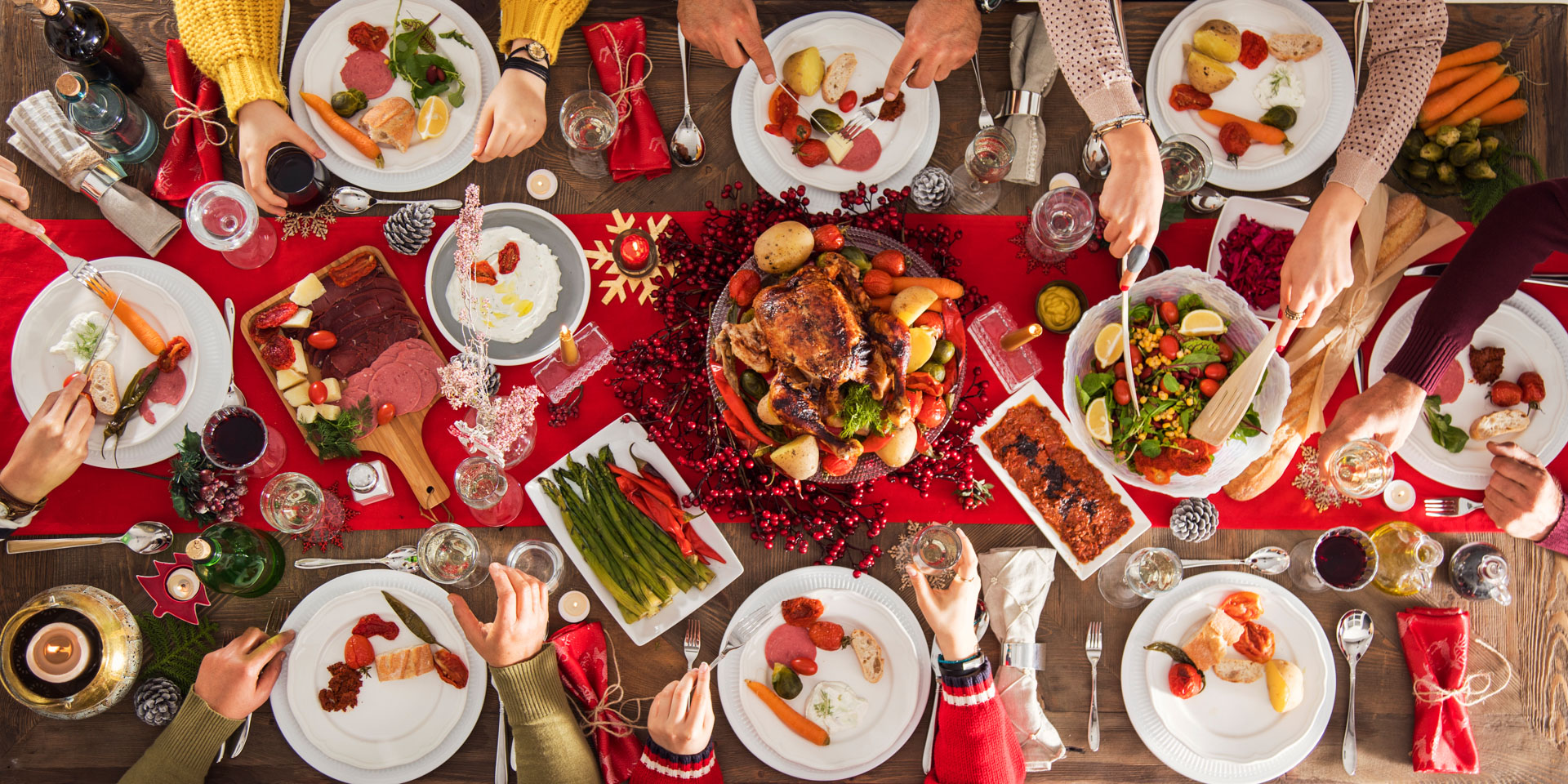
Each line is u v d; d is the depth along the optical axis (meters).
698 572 2.31
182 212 2.41
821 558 2.41
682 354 2.25
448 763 2.33
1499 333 2.39
